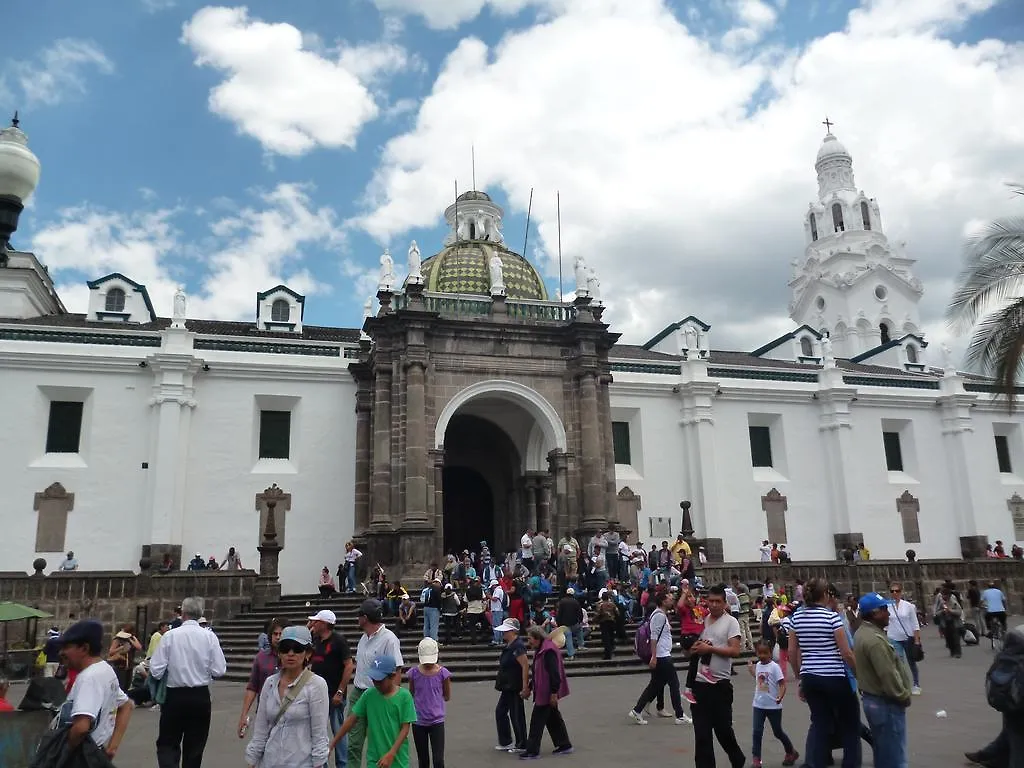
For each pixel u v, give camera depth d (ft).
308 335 128.77
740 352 156.25
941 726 41.73
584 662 66.03
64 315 126.31
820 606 29.96
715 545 118.52
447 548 119.24
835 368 131.64
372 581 87.25
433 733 31.53
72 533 96.94
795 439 128.57
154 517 97.66
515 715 38.65
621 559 89.45
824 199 196.54
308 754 22.94
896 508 130.11
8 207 122.42
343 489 107.55
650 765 34.88
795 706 49.75
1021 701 26.53
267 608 81.61
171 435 100.53
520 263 122.11
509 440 117.60
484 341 100.99
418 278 99.60
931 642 83.71
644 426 122.01
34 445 98.22
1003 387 61.36
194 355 104.53
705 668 30.68
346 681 34.73
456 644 70.38
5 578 75.46
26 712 28.58
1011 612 108.27
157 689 29.50
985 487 134.41
